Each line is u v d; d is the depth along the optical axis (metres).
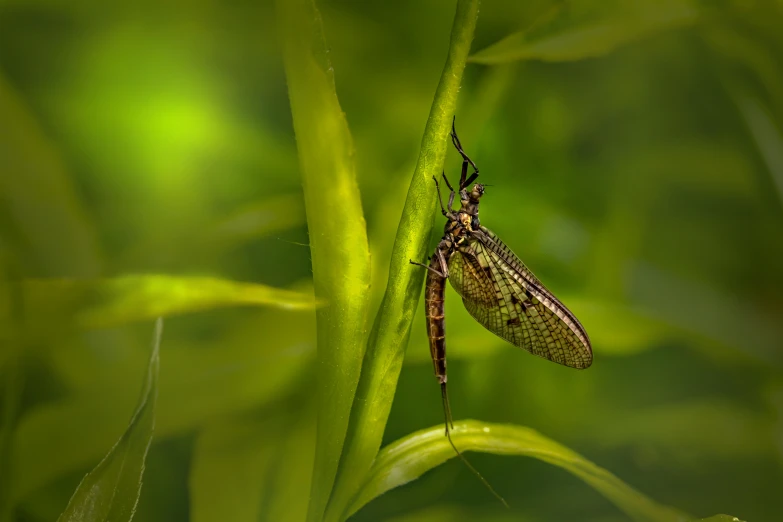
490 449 0.24
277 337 0.26
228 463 0.25
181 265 0.26
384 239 0.25
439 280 0.27
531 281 0.27
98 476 0.23
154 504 0.26
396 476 0.24
